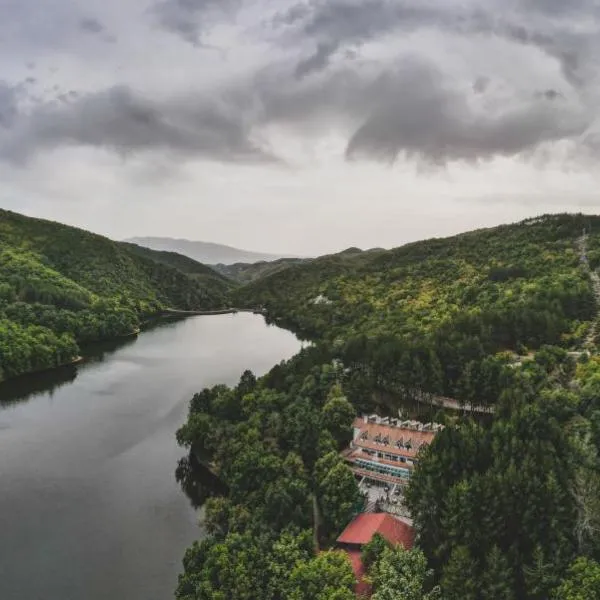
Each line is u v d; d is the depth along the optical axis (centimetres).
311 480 11431
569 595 7094
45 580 9688
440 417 13800
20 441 15675
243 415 15388
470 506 8556
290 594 8069
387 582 7794
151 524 11462
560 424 12156
